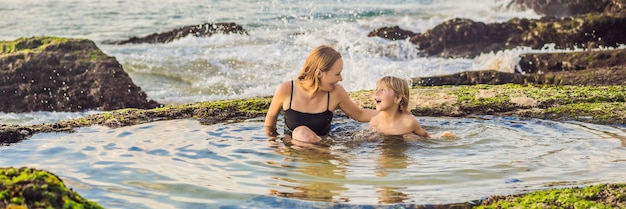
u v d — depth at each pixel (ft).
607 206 15.42
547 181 17.93
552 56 44.16
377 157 20.77
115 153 21.15
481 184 17.72
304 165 19.76
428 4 89.92
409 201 16.21
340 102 24.50
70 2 87.04
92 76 39.50
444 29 55.42
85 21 76.54
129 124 25.54
